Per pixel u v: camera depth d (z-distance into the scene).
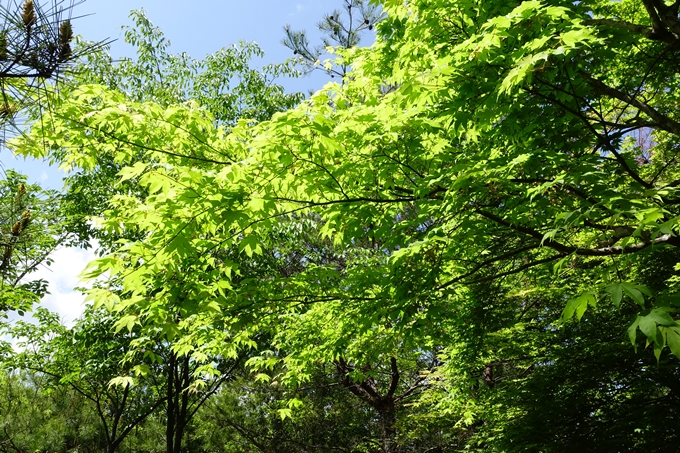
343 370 11.62
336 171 3.58
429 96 3.20
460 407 8.51
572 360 6.57
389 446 11.48
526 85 3.41
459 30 3.80
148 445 16.58
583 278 6.47
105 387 11.53
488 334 7.43
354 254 9.73
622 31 3.52
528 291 6.92
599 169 3.60
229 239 3.69
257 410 16.77
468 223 3.80
